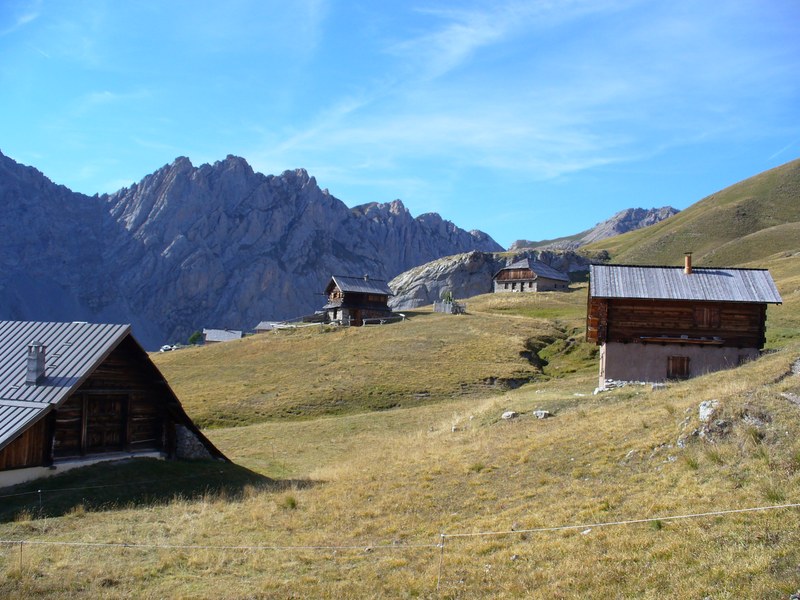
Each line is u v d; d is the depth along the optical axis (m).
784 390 20.70
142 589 15.06
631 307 41.94
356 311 121.38
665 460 19.75
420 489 22.67
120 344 30.61
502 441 27.61
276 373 70.75
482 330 83.25
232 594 14.61
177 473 29.98
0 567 16.25
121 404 30.97
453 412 48.78
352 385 62.22
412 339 80.88
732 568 12.40
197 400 61.09
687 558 13.30
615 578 13.29
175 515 22.77
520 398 41.59
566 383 54.72
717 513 14.90
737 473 16.97
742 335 40.59
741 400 20.69
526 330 82.06
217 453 34.75
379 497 22.64
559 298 127.69
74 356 28.67
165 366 82.62
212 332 180.50
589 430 25.16
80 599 14.27
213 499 25.88
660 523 15.28
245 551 17.92
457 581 14.66
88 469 27.91
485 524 18.08
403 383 61.72
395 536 18.50
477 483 22.20
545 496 19.56
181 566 16.80
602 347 44.84
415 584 14.67
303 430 47.47
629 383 39.78
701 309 41.16
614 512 16.88
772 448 17.55
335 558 17.03
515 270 157.75
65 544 18.41
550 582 13.78
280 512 22.47
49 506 23.12
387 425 46.31
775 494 15.01
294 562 16.86
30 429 26.00
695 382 30.12
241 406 58.41
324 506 22.42
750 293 40.75
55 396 26.25
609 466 20.75
